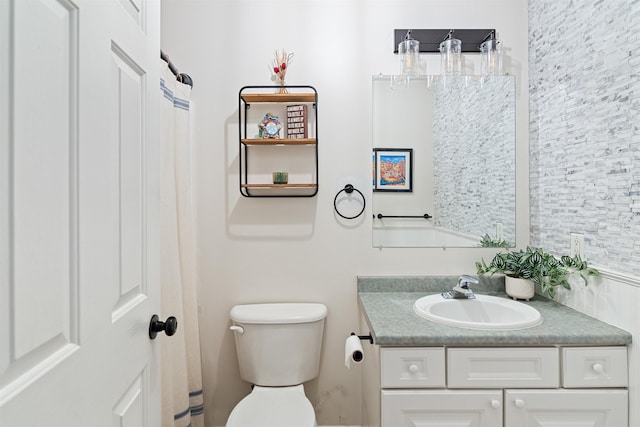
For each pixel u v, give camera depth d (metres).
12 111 0.42
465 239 1.72
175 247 1.42
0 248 0.41
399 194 1.73
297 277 1.74
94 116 0.61
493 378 1.15
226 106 1.72
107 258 0.65
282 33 1.72
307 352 1.60
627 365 1.14
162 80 1.33
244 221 1.73
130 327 0.75
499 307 1.47
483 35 1.72
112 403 0.67
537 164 1.65
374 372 1.29
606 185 1.23
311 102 1.73
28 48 0.45
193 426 1.60
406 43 1.67
